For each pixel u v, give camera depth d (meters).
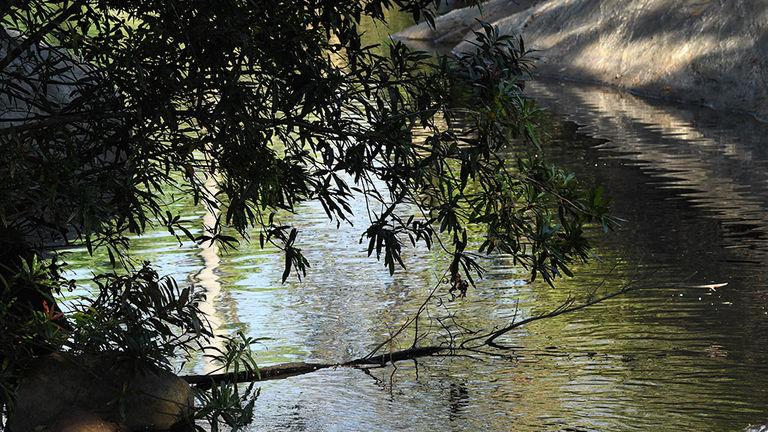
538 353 9.67
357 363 9.65
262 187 7.64
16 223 8.28
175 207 15.98
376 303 11.38
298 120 7.42
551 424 8.02
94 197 7.12
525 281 11.91
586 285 11.66
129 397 8.16
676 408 8.23
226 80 7.11
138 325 7.81
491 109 7.21
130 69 7.35
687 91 24.80
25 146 7.15
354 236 14.23
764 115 22.44
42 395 8.08
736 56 24.33
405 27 38.38
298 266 8.12
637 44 27.41
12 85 7.84
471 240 13.84
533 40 30.62
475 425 8.08
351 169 7.43
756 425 7.63
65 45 7.64
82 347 7.80
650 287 11.46
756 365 9.09
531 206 7.91
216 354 9.96
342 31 7.39
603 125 22.08
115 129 7.84
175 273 12.65
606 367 9.22
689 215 14.56
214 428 7.82
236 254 13.50
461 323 10.60
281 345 10.17
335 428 8.13
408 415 8.34
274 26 7.20
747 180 16.53
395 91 7.27
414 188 7.62
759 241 13.13
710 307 10.71
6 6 7.20
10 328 7.45
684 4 26.94
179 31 7.09
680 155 18.70
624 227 14.10
